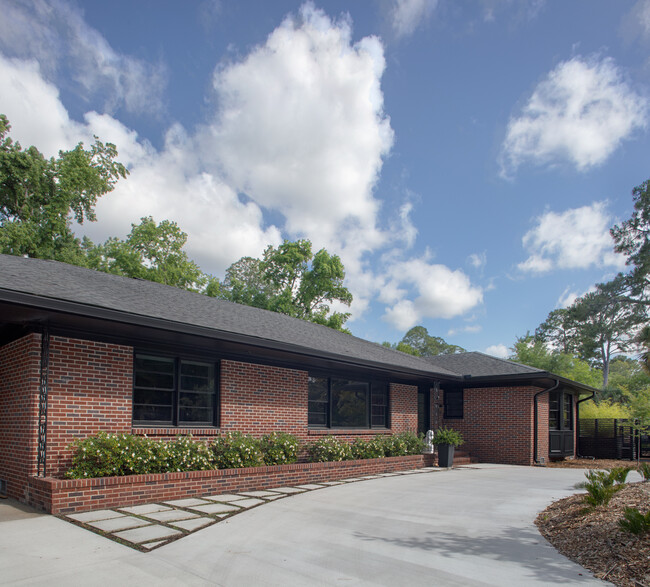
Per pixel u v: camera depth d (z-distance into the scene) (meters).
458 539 6.41
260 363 12.55
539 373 17.39
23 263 10.49
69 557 5.28
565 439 20.56
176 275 34.09
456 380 18.36
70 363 8.88
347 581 4.72
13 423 8.85
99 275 12.46
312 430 13.86
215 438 10.91
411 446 16.05
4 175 25.42
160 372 10.50
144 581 4.60
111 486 8.02
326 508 8.39
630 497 7.84
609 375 49.09
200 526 6.76
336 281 41.44
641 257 37.34
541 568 5.15
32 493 7.93
